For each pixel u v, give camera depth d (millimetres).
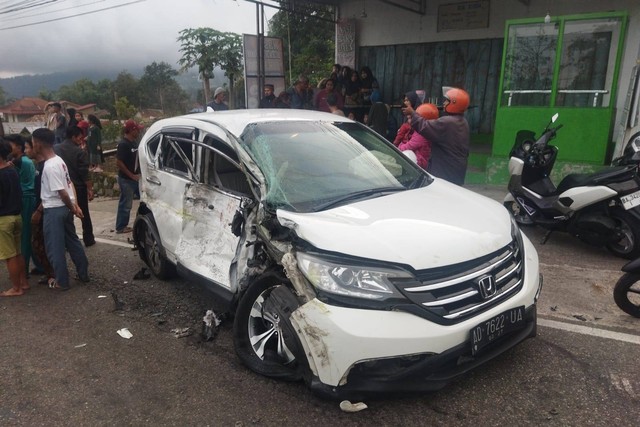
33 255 5676
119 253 6430
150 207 5039
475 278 2836
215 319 4188
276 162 3641
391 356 2623
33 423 3053
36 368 3682
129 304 4793
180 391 3301
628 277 3908
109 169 13461
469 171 9469
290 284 3121
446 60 10945
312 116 4477
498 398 3055
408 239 2865
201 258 3992
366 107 11234
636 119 7188
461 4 10414
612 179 5145
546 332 3822
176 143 4426
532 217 5930
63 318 4535
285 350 3211
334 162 3887
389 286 2680
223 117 4316
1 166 4805
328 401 3086
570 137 8039
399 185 3834
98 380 3486
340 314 2662
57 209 5035
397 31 11367
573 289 4605
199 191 4180
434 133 5496
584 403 2984
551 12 9414
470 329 2725
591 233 5352
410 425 2854
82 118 12945
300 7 13734
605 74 7762
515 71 8383
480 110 10805
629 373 3264
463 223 3141
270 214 3205
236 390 3273
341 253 2795
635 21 8242
